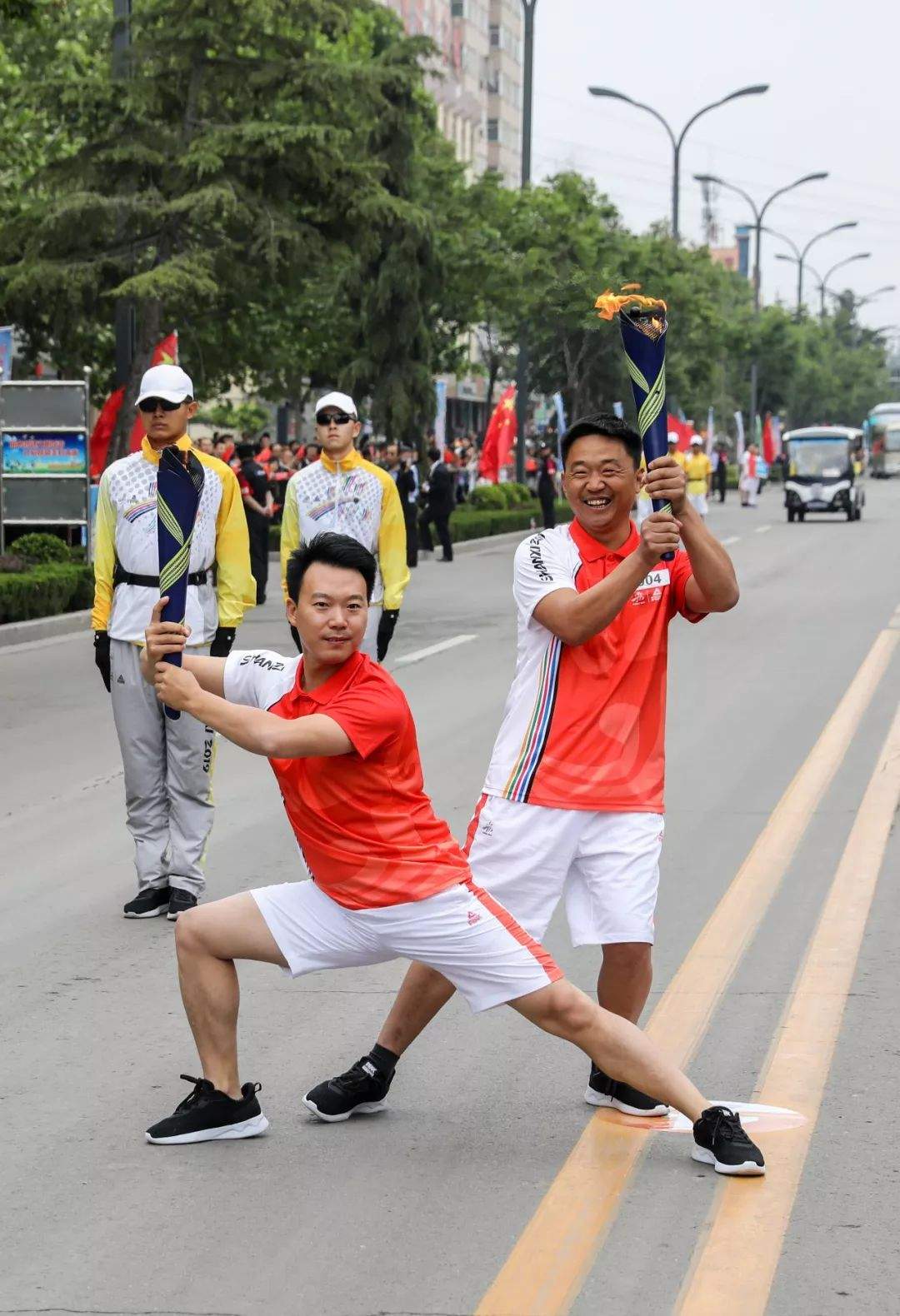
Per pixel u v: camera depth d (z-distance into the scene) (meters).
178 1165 4.42
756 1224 4.01
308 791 4.20
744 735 11.15
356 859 4.22
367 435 36.53
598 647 4.50
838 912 6.88
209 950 4.47
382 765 4.16
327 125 25.25
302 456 29.09
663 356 4.24
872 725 11.51
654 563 4.27
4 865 7.95
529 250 33.59
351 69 25.03
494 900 4.30
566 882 4.66
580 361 35.88
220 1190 4.25
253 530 21.08
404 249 32.03
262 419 47.41
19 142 27.27
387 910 4.23
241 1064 5.18
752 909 6.95
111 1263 3.85
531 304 33.81
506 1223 4.03
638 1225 4.01
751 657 15.18
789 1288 3.70
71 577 18.55
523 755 4.54
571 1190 4.21
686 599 4.57
